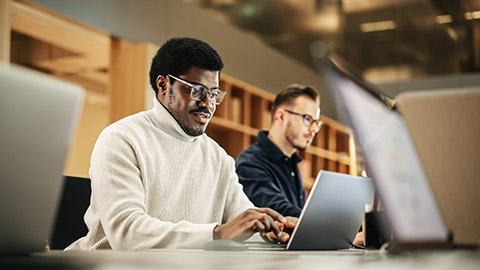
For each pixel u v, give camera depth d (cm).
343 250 144
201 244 125
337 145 742
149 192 167
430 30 739
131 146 160
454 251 81
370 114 70
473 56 725
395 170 74
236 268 59
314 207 129
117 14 402
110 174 148
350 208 143
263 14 686
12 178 71
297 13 723
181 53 176
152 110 183
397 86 753
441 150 102
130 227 135
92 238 160
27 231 76
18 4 336
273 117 266
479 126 100
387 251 79
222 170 196
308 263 67
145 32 434
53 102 75
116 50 409
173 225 132
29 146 72
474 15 721
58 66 484
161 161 172
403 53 749
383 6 745
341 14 748
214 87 180
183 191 178
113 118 407
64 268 62
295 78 710
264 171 242
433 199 83
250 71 599
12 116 69
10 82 68
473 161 99
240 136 513
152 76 183
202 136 195
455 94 102
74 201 176
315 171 655
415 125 104
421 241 74
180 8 485
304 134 261
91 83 535
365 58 761
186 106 176
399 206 72
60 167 79
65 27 383
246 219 127
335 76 62
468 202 98
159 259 74
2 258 74
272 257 81
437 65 740
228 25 562
